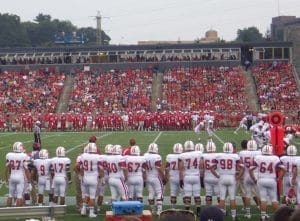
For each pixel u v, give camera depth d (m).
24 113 58.53
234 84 64.19
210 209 6.97
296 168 15.52
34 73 68.56
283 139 18.88
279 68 67.19
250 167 15.77
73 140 42.03
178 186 16.39
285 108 58.56
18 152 16.67
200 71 67.50
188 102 61.38
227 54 69.44
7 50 70.25
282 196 16.27
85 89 64.31
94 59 70.38
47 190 17.31
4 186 21.20
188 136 45.00
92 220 15.57
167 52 70.06
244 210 16.72
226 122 54.91
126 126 54.28
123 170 16.03
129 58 70.00
